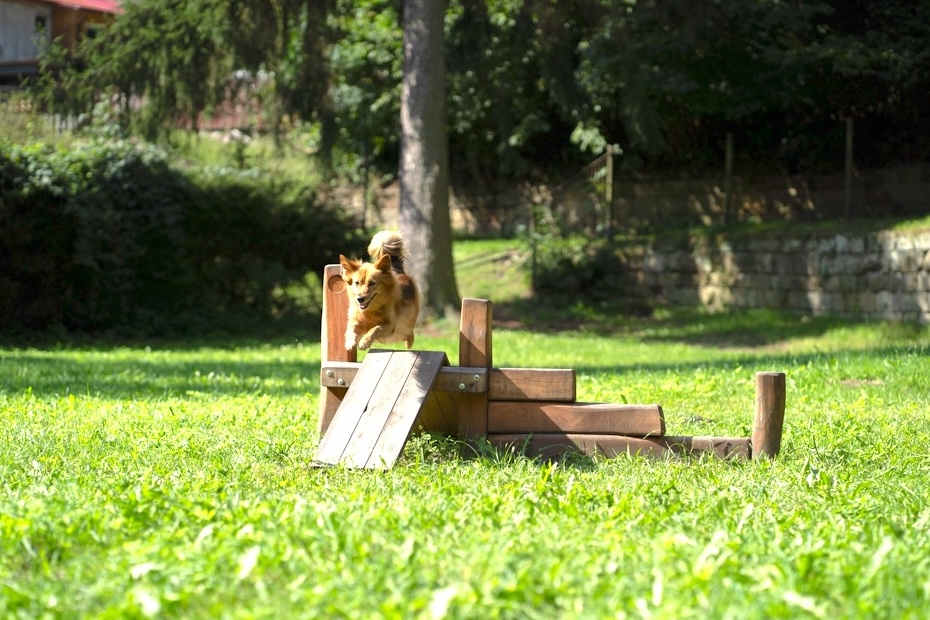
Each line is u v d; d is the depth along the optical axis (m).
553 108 26.97
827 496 5.32
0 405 8.60
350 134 27.95
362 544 3.90
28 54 31.70
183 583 3.52
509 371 6.79
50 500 4.68
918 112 22.06
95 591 3.46
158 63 19.42
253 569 3.62
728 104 23.11
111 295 18.31
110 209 18.02
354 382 6.61
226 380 11.36
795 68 21.58
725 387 10.45
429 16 19.56
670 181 25.80
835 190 23.11
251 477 5.78
